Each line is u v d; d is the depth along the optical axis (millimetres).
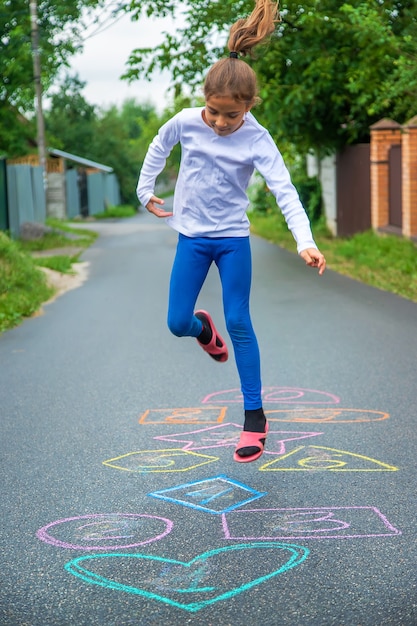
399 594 3215
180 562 3543
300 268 15156
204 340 4781
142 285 13680
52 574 3471
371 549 3617
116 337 9086
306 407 6027
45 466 4883
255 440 4398
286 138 20328
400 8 14531
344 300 11188
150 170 4438
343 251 16453
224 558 3568
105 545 3740
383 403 6062
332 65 17406
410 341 8297
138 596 3258
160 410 6078
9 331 9648
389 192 18297
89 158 58031
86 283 14219
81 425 5738
